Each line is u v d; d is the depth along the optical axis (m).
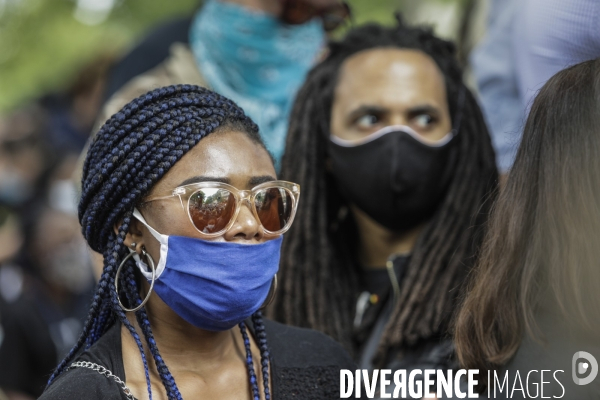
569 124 2.10
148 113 2.16
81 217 2.27
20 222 5.08
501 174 3.67
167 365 2.23
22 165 6.63
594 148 2.05
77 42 9.21
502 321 2.17
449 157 3.18
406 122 3.10
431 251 3.07
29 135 6.67
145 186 2.12
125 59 4.24
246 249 2.15
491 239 2.25
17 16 9.59
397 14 3.47
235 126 2.21
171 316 2.23
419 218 3.18
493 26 4.23
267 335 2.42
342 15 4.08
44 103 7.10
